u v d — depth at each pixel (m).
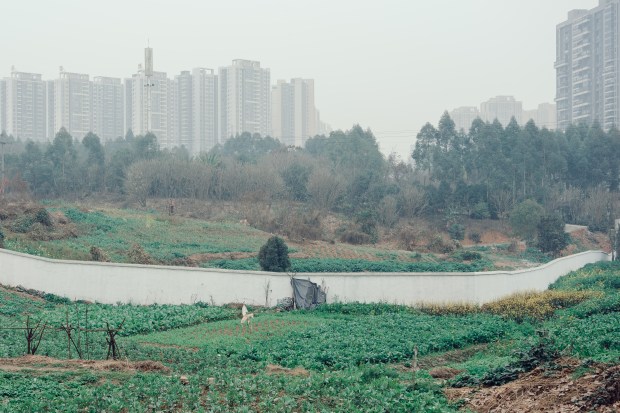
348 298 46.34
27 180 101.06
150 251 58.94
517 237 89.25
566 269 64.62
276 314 42.50
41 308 41.28
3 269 45.19
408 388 24.12
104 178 102.88
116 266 44.69
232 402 21.72
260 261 51.28
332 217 93.19
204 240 68.19
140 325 37.31
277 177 98.50
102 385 23.17
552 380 22.20
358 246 77.25
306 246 72.44
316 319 40.53
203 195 96.12
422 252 77.81
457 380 25.19
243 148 147.75
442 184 103.31
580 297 46.16
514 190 103.25
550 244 82.56
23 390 22.23
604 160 114.88
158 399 21.50
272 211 90.06
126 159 104.50
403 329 36.88
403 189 102.81
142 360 28.73
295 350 31.75
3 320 36.47
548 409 20.03
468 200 101.62
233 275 45.75
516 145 109.38
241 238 71.12
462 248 82.62
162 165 95.19
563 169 111.00
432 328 37.16
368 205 96.12
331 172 106.50
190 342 33.75
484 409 21.53
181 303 45.03
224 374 24.84
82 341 31.89
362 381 25.11
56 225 61.25
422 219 99.44
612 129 118.81
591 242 94.06
